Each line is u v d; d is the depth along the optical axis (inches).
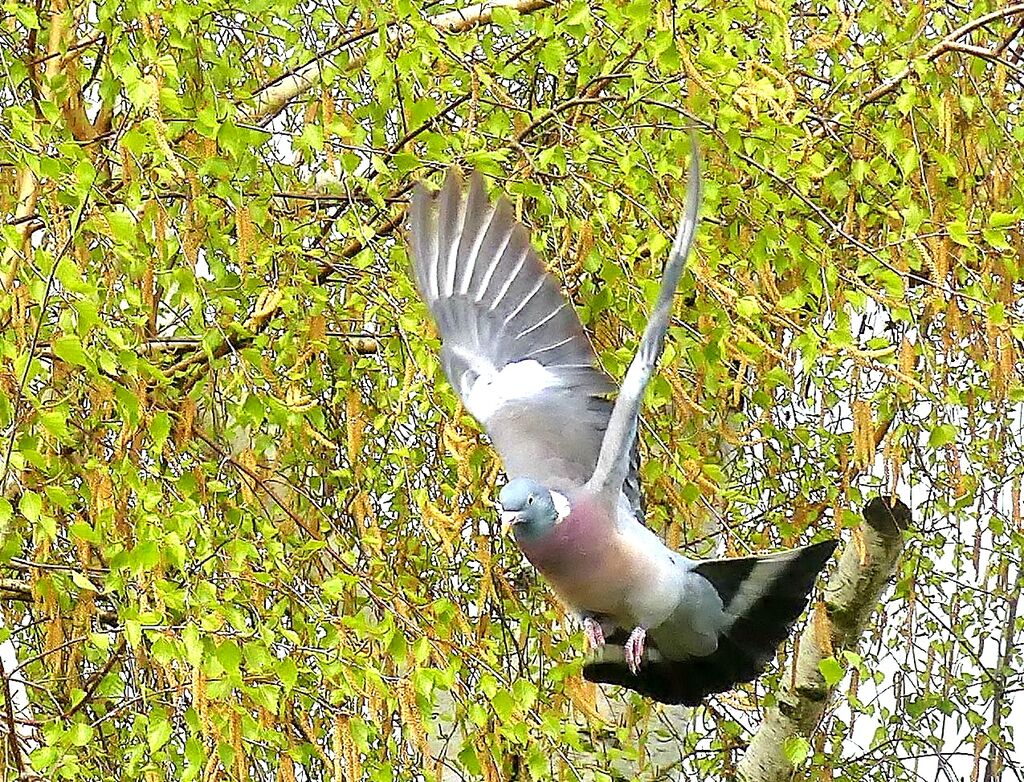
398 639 343.3
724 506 469.7
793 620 306.2
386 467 455.5
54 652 367.6
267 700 323.6
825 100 431.2
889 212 422.0
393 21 383.9
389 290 385.4
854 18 433.7
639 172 391.9
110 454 390.3
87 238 367.2
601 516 291.3
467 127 404.2
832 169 417.4
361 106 447.2
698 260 385.7
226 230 410.9
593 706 446.9
